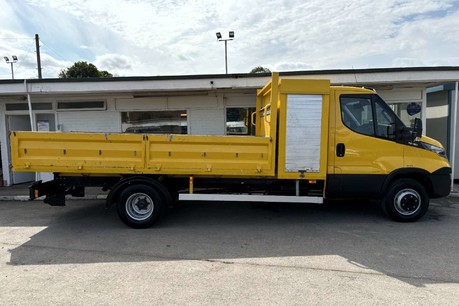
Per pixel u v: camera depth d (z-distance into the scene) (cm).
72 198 799
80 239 500
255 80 815
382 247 457
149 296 323
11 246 470
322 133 531
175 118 982
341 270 383
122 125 984
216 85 818
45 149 533
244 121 970
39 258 425
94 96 970
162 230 542
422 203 564
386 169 549
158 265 400
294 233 523
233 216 626
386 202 568
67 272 380
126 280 359
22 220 610
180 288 340
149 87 821
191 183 564
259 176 554
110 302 312
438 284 345
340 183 549
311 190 567
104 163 536
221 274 374
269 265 399
